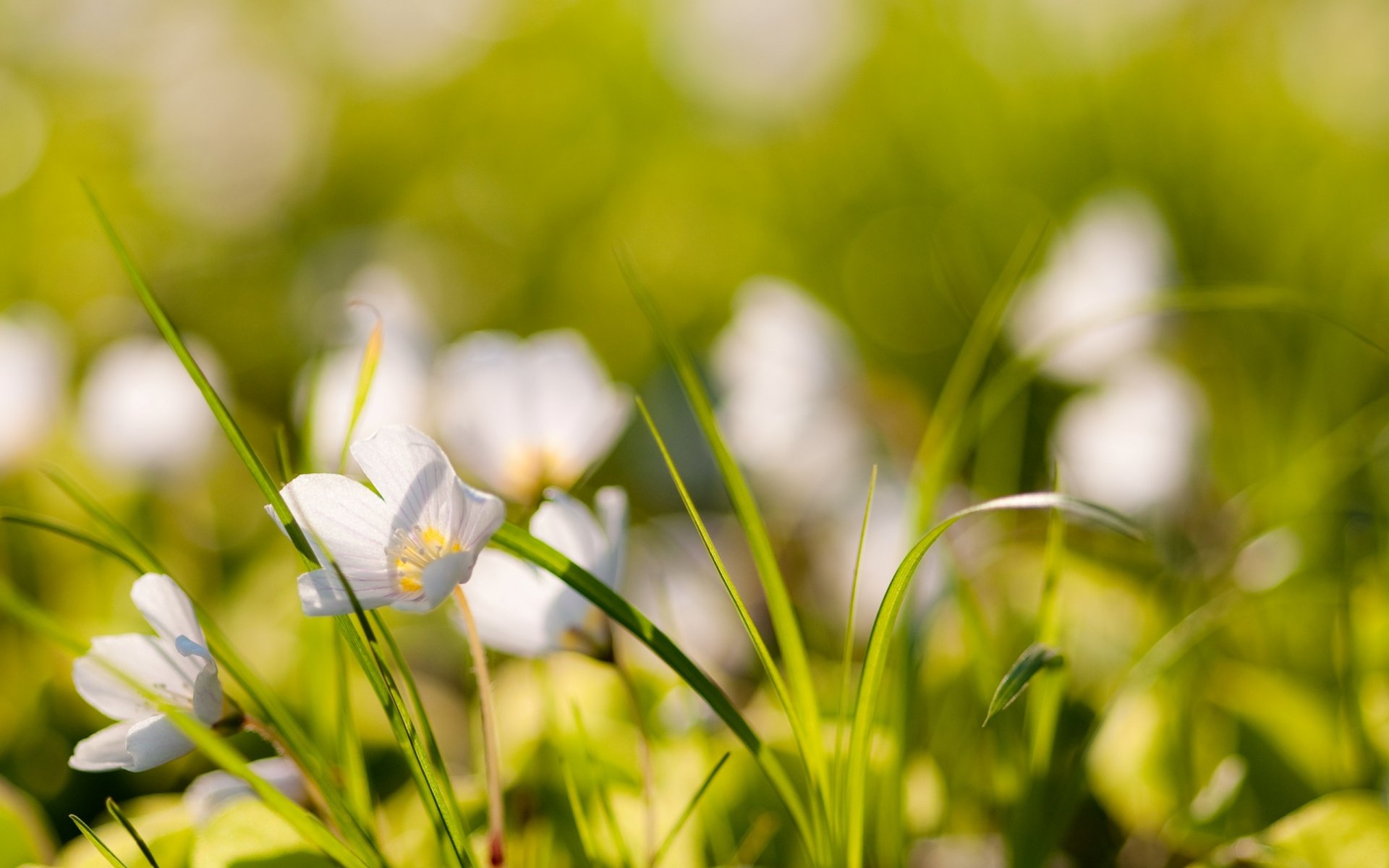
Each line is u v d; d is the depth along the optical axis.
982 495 0.51
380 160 1.04
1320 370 0.50
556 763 0.34
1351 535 0.40
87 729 0.40
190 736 0.29
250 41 1.17
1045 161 0.75
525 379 0.34
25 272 0.81
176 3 1.18
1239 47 0.79
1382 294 0.58
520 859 0.33
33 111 1.00
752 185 0.88
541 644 0.32
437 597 0.29
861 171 0.83
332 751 0.35
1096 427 0.45
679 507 0.53
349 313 0.41
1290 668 0.38
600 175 0.96
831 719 0.35
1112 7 0.78
